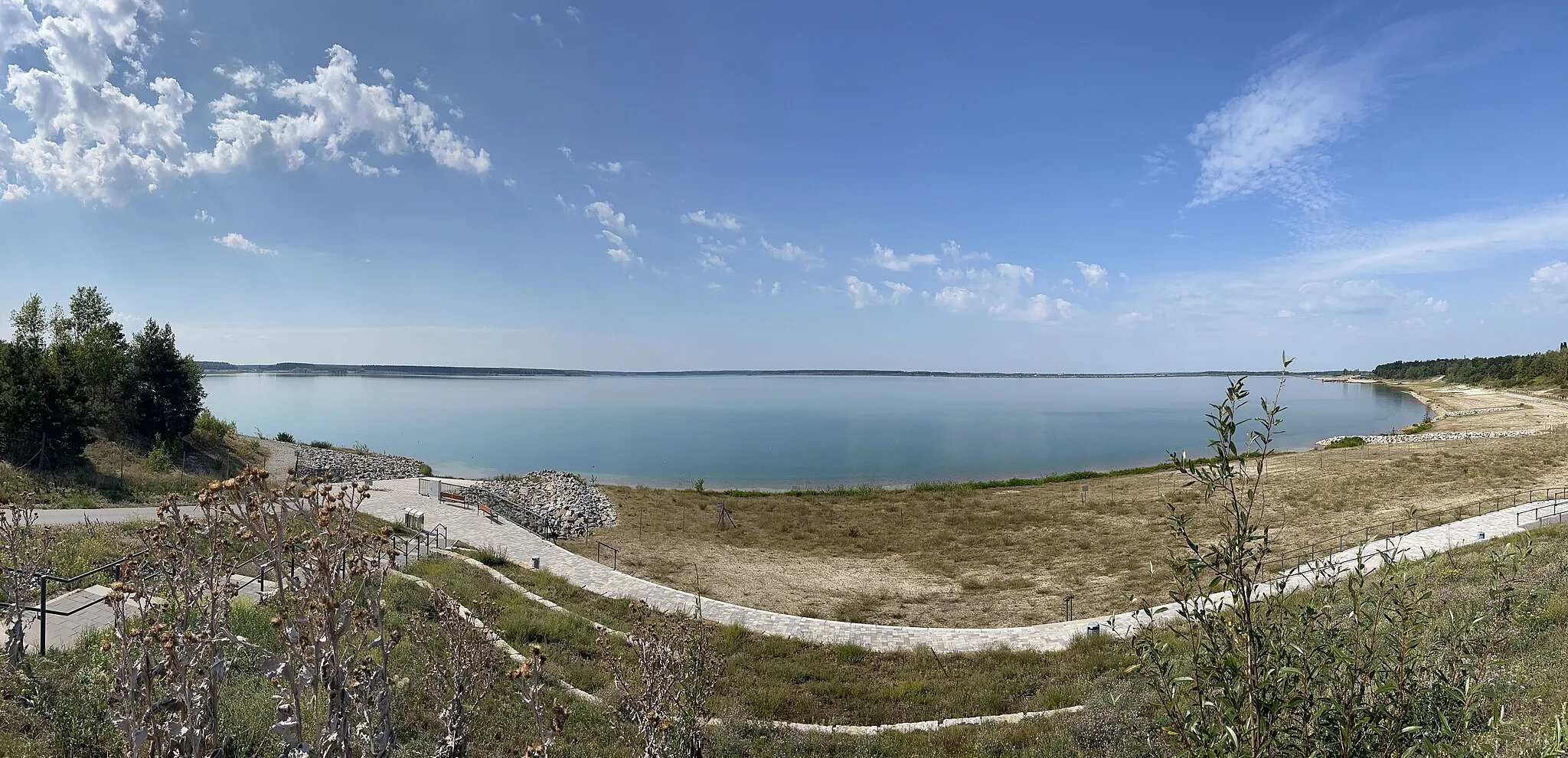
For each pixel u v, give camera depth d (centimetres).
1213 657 400
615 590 2222
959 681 1459
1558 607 1025
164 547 502
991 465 6606
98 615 1073
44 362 3359
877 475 6072
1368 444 6619
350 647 465
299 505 454
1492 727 379
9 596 895
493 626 1019
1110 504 3944
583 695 1082
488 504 3588
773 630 1862
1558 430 6238
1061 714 1138
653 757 666
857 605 2325
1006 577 2669
